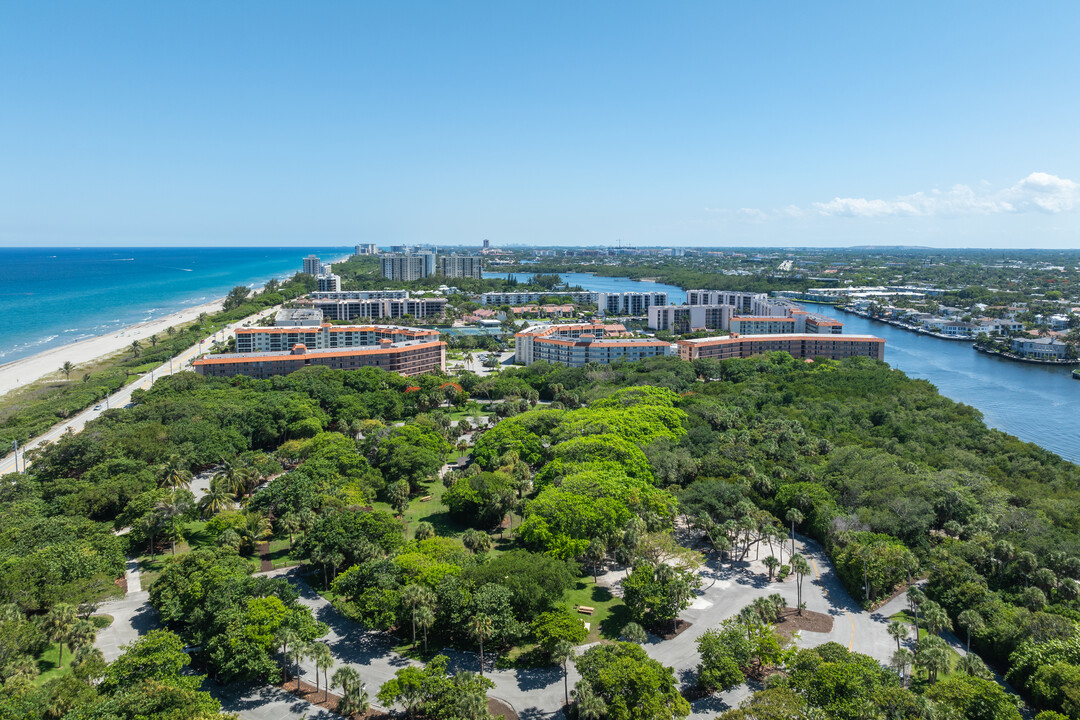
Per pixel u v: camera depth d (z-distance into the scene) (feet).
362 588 447.01
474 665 409.69
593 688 353.10
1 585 414.82
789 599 491.31
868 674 354.95
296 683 391.65
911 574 509.76
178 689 332.80
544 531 506.89
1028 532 518.37
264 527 563.07
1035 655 386.93
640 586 447.83
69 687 343.26
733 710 344.28
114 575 479.00
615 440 653.71
